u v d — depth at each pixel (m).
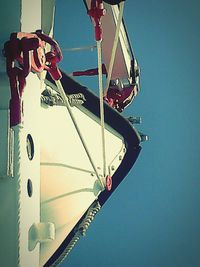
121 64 3.13
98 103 2.55
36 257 1.54
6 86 1.39
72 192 2.32
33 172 1.57
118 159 2.88
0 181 1.33
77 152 2.40
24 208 1.45
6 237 1.34
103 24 2.92
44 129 2.14
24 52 1.31
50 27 1.88
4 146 1.31
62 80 2.45
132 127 2.86
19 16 1.49
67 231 2.29
